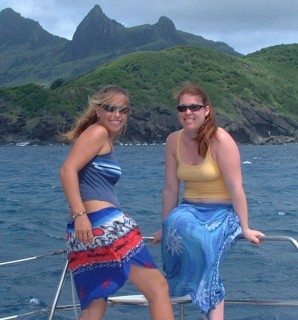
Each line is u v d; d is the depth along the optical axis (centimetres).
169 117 12706
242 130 13588
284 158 7506
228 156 470
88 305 432
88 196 430
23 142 12175
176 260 475
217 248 468
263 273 1066
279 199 2577
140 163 5931
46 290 972
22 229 1669
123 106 442
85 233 422
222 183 481
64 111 12356
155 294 432
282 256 1195
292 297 927
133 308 866
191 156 485
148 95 13212
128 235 429
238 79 14725
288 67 17012
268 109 14000
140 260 431
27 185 3444
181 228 470
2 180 3872
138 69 14125
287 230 1672
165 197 505
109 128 442
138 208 2178
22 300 920
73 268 436
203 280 465
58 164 5994
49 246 1410
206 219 475
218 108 13600
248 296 936
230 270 1089
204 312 462
